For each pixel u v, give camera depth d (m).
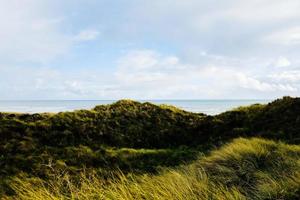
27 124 20.05
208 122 23.33
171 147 20.56
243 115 23.09
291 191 8.59
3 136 18.56
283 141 16.80
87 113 23.16
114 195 7.17
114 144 19.98
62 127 20.50
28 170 14.57
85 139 19.64
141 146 20.42
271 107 22.86
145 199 7.32
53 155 16.50
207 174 11.54
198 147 18.94
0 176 13.68
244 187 10.06
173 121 24.27
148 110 25.58
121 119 23.17
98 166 15.66
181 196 7.17
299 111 20.62
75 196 7.51
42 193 7.44
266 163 12.28
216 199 7.64
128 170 15.09
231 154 12.93
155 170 14.81
